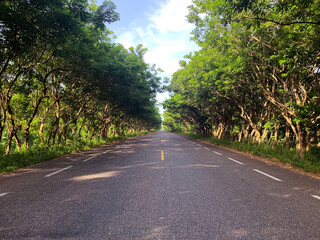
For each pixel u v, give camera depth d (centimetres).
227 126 2653
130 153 1235
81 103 2125
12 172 737
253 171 720
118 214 347
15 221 321
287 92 1232
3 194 457
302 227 302
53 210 364
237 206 382
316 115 998
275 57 955
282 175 666
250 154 1312
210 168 754
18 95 1539
